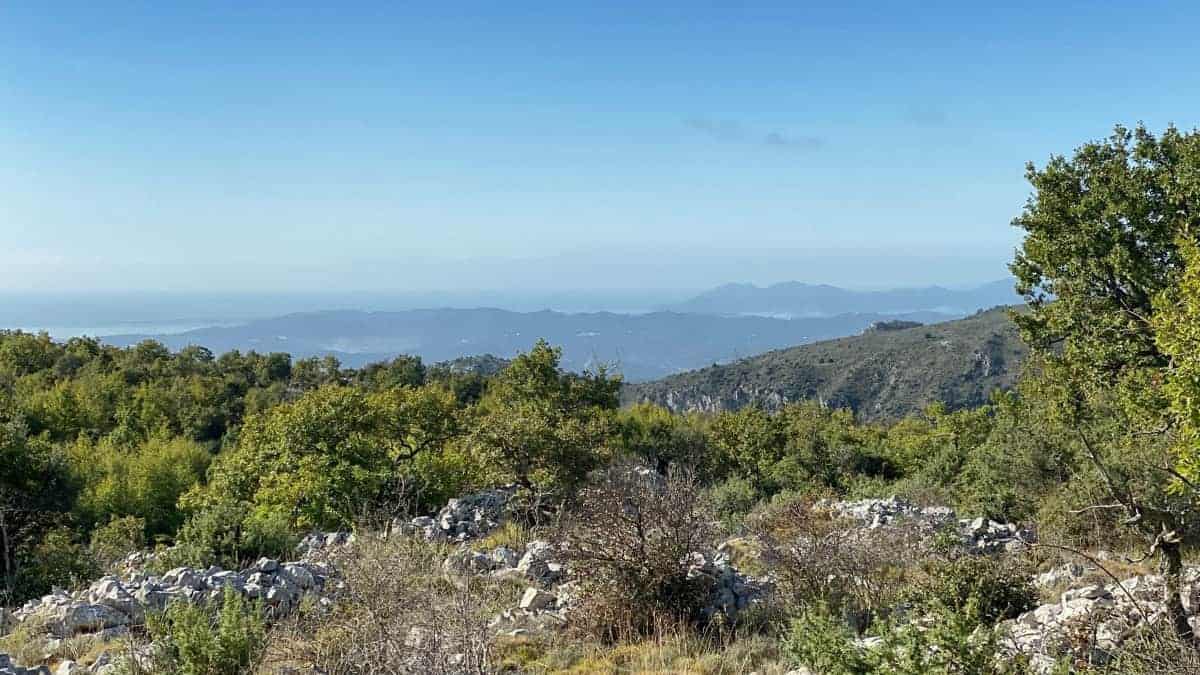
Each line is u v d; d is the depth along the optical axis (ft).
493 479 70.49
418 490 75.36
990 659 19.12
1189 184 51.08
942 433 128.36
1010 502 65.46
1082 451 49.57
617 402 112.06
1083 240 55.98
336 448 80.64
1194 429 20.06
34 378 172.65
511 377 106.22
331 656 25.89
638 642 31.81
